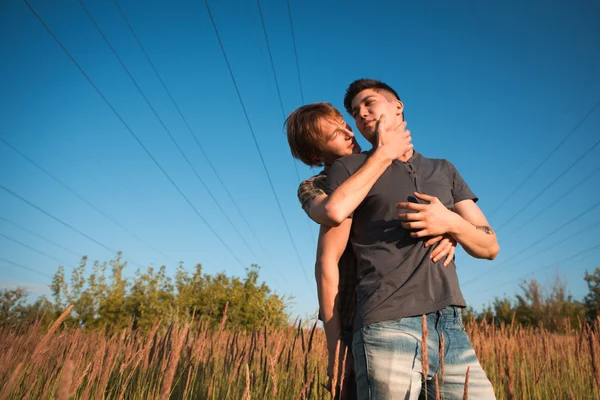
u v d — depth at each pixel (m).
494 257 1.89
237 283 13.88
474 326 5.01
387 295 1.55
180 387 2.74
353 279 1.83
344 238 1.78
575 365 3.99
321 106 2.38
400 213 1.72
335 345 1.70
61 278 15.77
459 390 1.49
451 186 1.98
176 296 15.49
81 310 15.30
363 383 1.50
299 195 1.96
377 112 2.07
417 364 1.44
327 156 2.35
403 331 1.48
